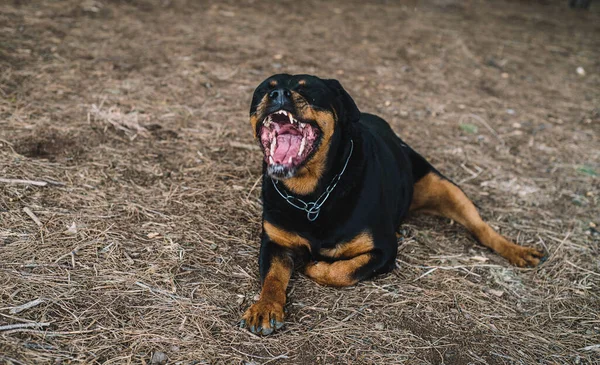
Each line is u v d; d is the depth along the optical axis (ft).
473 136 17.56
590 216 13.70
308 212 9.87
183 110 16.28
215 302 9.32
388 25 28.43
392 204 11.12
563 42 29.73
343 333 8.96
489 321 9.75
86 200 11.53
